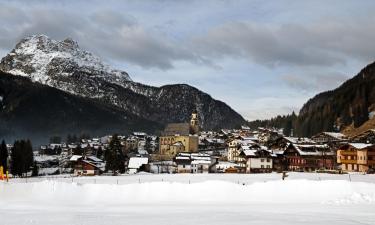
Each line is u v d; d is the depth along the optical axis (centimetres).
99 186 6706
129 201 6147
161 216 4284
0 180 8169
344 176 9456
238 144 18350
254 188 6456
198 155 16100
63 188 6600
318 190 6241
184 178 9362
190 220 3934
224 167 14712
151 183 6762
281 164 14338
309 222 3712
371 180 8500
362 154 12194
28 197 6378
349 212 4506
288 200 5934
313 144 15288
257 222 3747
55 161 19862
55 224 3828
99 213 4703
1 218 4281
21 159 13588
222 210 4891
